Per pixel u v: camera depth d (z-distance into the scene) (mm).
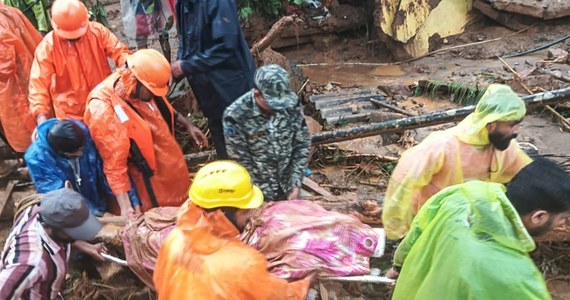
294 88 6074
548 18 7281
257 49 5703
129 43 6109
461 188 2410
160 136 3844
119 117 3580
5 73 4371
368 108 5938
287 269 2965
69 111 4145
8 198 4770
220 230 2480
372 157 5156
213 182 2502
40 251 2785
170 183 3982
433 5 7391
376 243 3070
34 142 3562
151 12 5516
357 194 4645
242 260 2385
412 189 3209
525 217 2250
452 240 2283
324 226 3045
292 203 3240
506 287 2127
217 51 4023
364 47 7688
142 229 3434
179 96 5668
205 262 2385
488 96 3043
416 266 2480
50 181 3531
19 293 2727
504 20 7555
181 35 4188
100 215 3844
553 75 6078
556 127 5410
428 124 4441
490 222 2225
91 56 4117
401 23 7219
